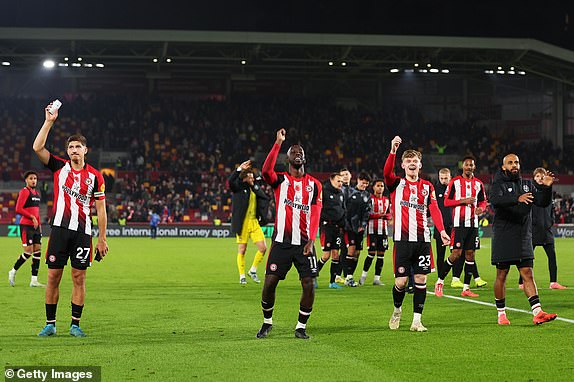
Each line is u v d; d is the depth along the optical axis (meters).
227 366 6.90
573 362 7.16
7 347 7.80
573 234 42.91
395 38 42.53
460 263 14.80
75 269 8.62
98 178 8.77
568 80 48.56
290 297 12.77
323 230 14.48
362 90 56.19
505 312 10.70
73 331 8.59
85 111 51.66
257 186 15.51
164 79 54.16
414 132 53.59
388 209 15.09
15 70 52.44
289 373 6.62
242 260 15.52
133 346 7.89
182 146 50.84
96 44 44.09
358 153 51.62
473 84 55.62
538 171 11.55
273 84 55.09
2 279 15.93
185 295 13.05
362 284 15.23
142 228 42.66
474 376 6.55
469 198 12.73
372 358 7.32
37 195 14.51
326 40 42.41
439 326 9.47
